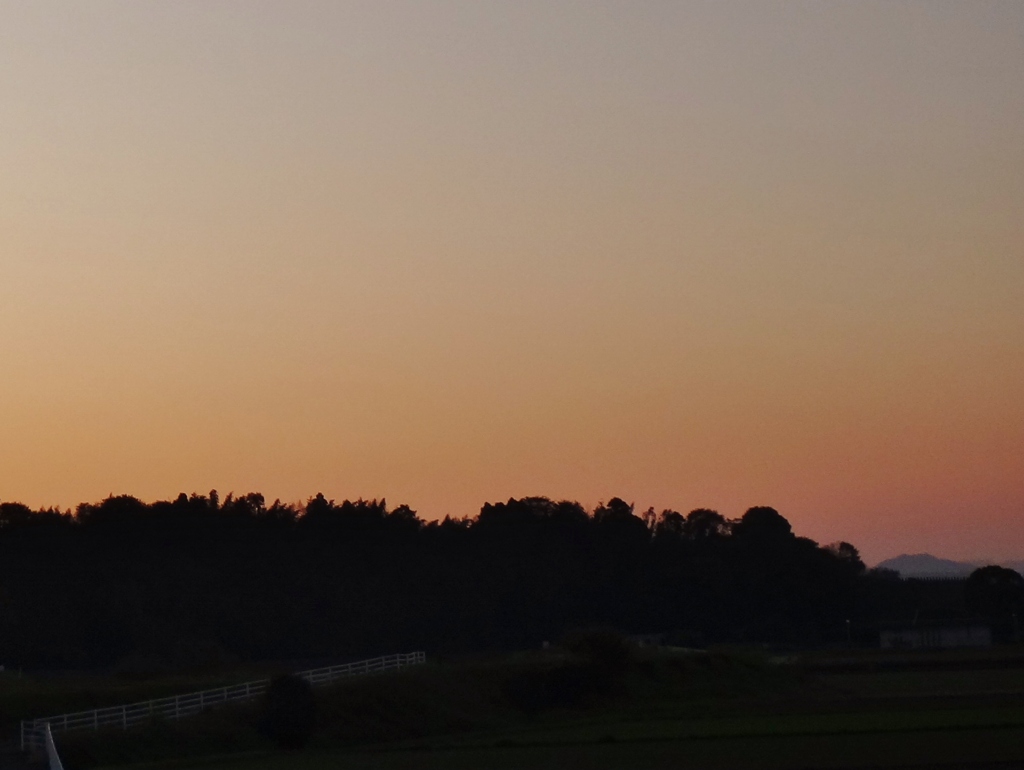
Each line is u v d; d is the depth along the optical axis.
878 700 69.81
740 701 74.75
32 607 124.19
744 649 115.94
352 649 138.62
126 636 123.06
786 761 43.00
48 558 135.00
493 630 147.38
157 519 148.75
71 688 63.31
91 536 142.50
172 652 120.25
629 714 68.38
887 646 140.00
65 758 45.38
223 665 104.12
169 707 55.41
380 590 148.62
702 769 41.62
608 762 44.50
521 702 72.00
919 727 52.47
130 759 47.41
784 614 148.88
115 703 59.56
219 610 135.25
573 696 74.75
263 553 148.12
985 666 96.69
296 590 143.62
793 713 63.19
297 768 44.16
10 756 42.28
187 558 143.62
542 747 50.69
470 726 65.12
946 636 149.50
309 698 54.72
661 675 83.12
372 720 60.88
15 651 116.69
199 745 51.00
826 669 95.69
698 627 147.50
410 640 142.88
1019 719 55.06
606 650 77.56
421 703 65.06
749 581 149.62
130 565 137.00
